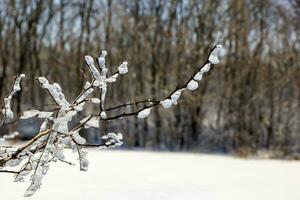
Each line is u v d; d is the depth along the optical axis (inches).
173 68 1034.7
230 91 1007.0
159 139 1013.8
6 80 1064.8
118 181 359.9
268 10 1042.7
